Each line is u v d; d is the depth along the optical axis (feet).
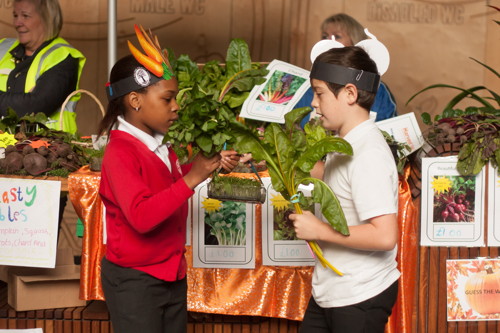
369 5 17.08
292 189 6.34
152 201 6.04
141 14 17.34
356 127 6.25
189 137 5.92
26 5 11.44
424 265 8.60
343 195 6.28
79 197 8.58
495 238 8.54
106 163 6.42
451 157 8.43
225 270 8.68
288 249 8.62
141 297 6.52
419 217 8.59
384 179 6.00
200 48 17.49
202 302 8.64
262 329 8.98
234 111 8.40
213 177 7.41
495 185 8.50
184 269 6.98
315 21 17.31
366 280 6.22
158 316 6.64
